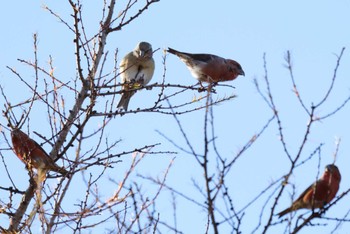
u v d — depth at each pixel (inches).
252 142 338.3
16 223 424.8
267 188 336.8
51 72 464.8
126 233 376.5
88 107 458.6
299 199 467.5
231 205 333.7
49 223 388.8
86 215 397.4
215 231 328.5
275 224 334.3
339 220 353.1
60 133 455.8
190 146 336.8
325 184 468.1
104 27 492.4
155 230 368.2
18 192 436.5
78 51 475.5
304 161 343.6
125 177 400.2
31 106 449.1
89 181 410.0
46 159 437.4
